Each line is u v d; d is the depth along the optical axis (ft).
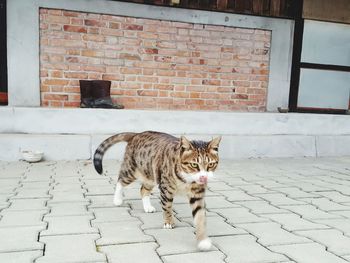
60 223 10.37
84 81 20.67
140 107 22.62
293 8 25.00
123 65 21.93
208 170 9.34
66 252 8.36
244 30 24.04
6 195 13.14
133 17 21.68
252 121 23.27
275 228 10.48
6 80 20.95
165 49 22.56
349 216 11.87
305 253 8.71
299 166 20.84
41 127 19.80
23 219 10.61
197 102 23.71
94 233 9.66
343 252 8.84
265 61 24.81
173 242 9.21
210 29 23.27
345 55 26.99
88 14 20.92
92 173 17.04
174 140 10.64
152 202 13.00
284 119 23.99
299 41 25.55
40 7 20.07
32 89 20.52
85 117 20.26
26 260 7.90
